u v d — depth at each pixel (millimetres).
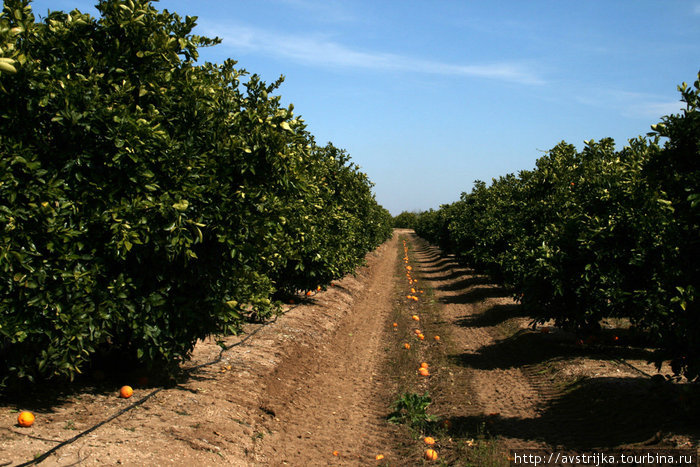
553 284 10250
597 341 11523
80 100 5484
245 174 6812
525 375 9883
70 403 5969
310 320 13734
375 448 6418
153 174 5902
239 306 7375
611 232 9445
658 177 6121
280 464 5629
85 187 5699
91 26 6137
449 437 6625
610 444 5863
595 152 14344
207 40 7184
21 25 5480
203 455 5129
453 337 13727
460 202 33125
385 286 26312
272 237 7336
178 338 6703
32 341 5469
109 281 5977
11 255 4965
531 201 14516
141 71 6352
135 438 5129
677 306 6020
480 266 24859
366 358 11523
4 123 5289
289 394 8188
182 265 6555
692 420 5926
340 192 19281
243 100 7305
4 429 4871
